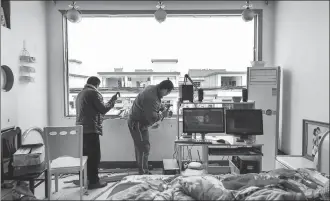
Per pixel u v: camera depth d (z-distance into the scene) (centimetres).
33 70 347
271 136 368
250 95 372
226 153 285
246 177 218
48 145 262
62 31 416
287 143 355
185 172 277
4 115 293
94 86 331
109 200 188
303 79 309
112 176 367
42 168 273
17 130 296
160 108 351
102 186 323
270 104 369
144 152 340
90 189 315
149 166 403
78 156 272
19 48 329
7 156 278
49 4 414
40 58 389
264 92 370
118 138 416
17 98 322
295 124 332
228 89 393
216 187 186
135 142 339
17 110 322
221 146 300
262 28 416
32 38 364
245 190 185
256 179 207
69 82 432
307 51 299
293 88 337
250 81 374
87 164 322
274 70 368
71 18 358
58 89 419
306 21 300
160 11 365
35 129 313
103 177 362
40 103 389
